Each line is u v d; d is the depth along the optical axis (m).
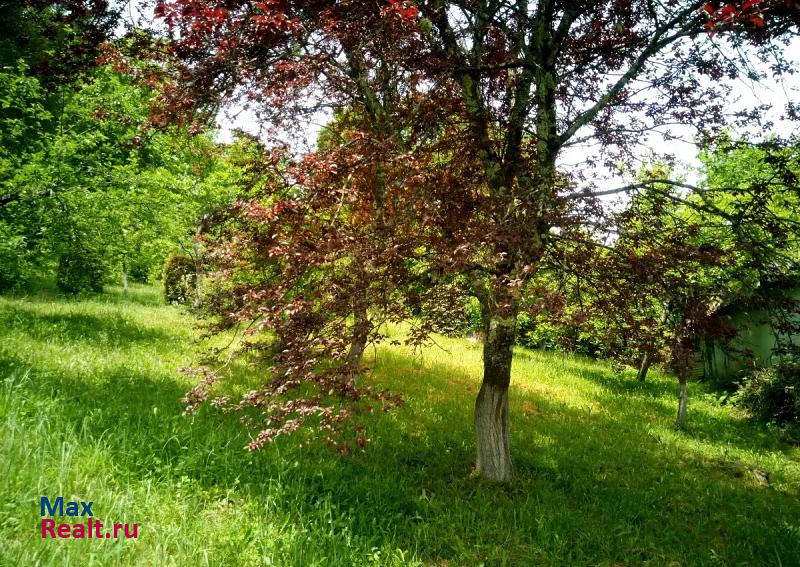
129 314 14.38
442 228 4.63
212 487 4.72
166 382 7.58
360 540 4.34
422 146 5.18
